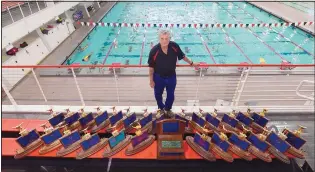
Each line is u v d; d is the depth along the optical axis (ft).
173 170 9.58
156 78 10.31
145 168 9.62
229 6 65.82
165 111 11.59
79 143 9.87
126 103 21.52
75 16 50.96
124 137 10.07
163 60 9.55
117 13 60.85
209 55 39.42
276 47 41.96
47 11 36.50
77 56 39.11
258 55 39.27
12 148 10.00
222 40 45.16
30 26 31.55
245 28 50.49
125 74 28.96
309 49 40.86
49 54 37.32
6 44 26.50
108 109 13.67
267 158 9.21
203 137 9.49
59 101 22.70
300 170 9.53
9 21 29.76
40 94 24.34
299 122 12.84
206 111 13.30
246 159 9.23
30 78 28.07
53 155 9.64
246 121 10.93
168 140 9.23
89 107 13.87
